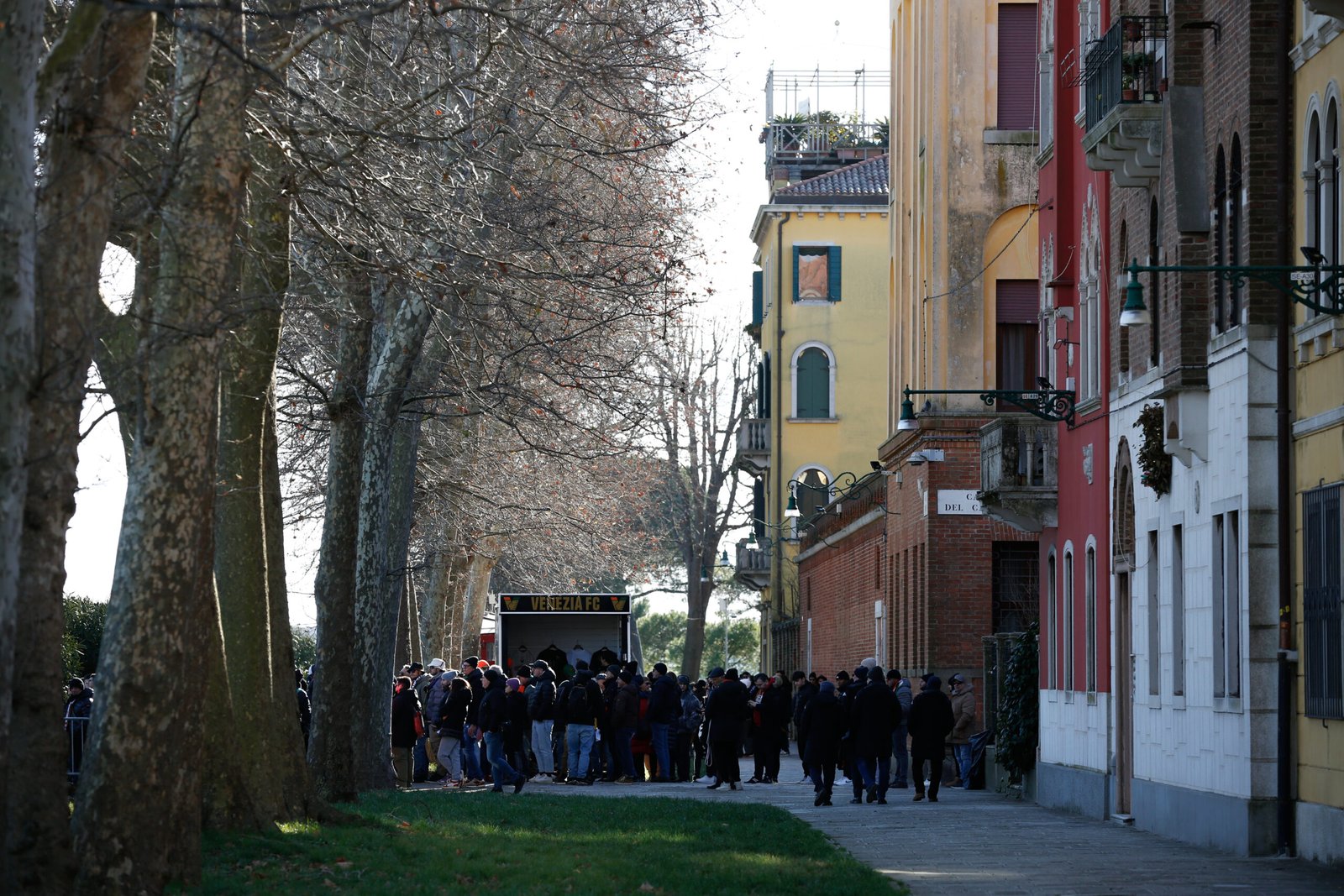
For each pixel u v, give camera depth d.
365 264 37.72
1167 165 46.47
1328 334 37.72
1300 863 37.69
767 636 155.38
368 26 38.88
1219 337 43.00
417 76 42.81
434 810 48.31
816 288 136.25
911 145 91.81
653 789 65.50
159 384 26.86
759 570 146.25
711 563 136.38
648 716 70.19
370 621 58.19
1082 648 57.06
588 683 67.94
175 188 27.33
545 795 57.84
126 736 26.86
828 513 119.88
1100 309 55.28
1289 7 40.09
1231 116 42.38
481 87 40.00
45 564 25.19
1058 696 60.19
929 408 82.00
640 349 64.44
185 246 27.19
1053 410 61.22
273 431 38.66
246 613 37.41
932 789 62.00
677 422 119.25
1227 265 42.72
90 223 24.34
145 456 26.97
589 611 89.44
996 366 82.38
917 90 89.88
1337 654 36.88
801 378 136.12
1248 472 40.59
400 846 36.22
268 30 31.17
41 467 24.69
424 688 76.00
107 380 27.02
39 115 21.77
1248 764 40.25
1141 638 50.28
